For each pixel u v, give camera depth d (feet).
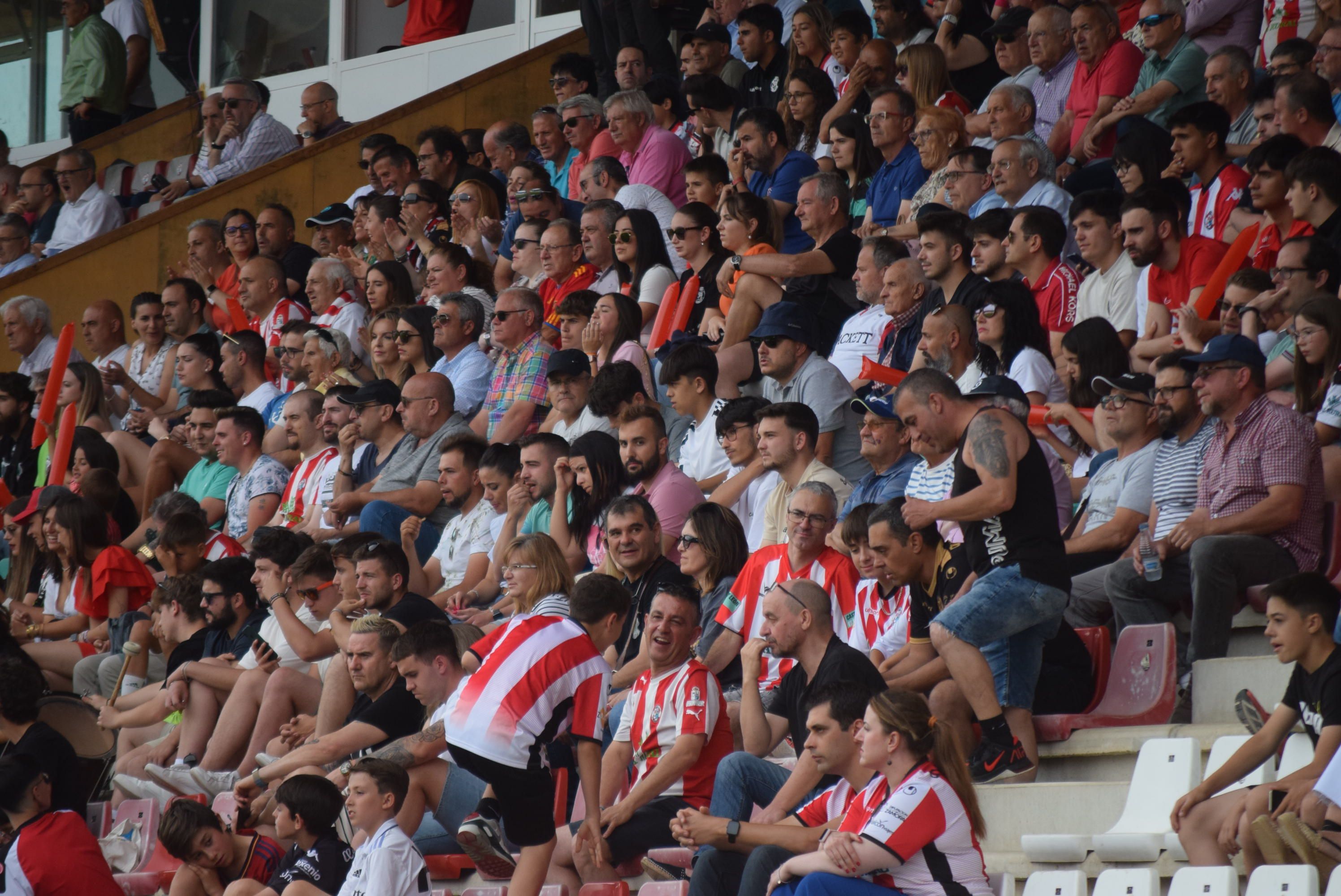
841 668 62.34
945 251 90.33
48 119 202.90
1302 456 67.72
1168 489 71.77
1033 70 118.52
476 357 110.73
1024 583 62.08
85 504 107.45
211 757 84.74
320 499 107.14
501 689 63.41
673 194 127.13
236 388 127.75
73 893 71.97
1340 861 51.67
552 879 67.10
